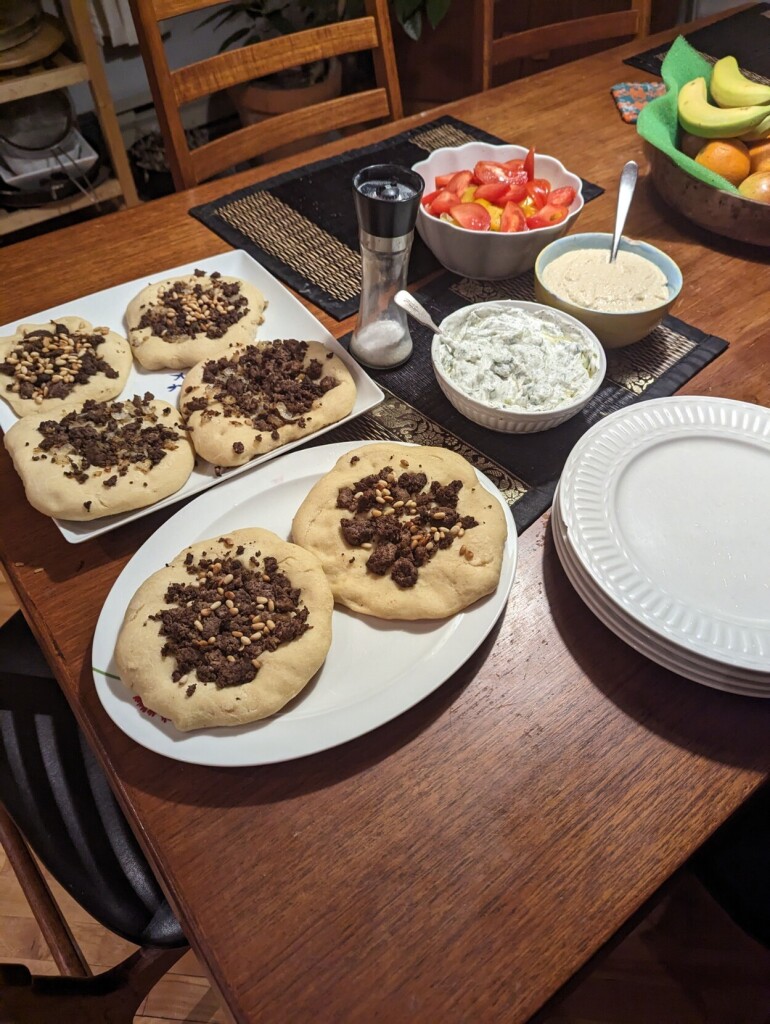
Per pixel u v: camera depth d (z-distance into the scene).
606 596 0.75
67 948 0.82
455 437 0.97
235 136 1.48
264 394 0.96
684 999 1.24
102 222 1.30
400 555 0.79
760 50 1.77
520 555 0.85
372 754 0.70
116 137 2.18
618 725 0.72
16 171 2.11
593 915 0.61
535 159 1.27
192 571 0.78
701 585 0.77
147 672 0.69
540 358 0.96
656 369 1.07
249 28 2.60
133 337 1.05
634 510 0.83
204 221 1.30
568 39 1.85
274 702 0.68
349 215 1.31
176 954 0.85
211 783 0.68
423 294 1.17
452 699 0.74
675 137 1.34
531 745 0.71
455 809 0.67
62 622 0.79
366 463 0.87
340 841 0.65
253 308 1.10
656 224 1.32
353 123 1.63
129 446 0.90
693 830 0.66
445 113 1.57
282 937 0.60
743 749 0.71
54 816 0.86
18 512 0.89
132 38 2.54
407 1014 0.56
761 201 1.18
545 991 0.57
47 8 2.25
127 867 0.88
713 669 0.72
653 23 2.54
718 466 0.89
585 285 1.08
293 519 0.84
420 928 0.60
